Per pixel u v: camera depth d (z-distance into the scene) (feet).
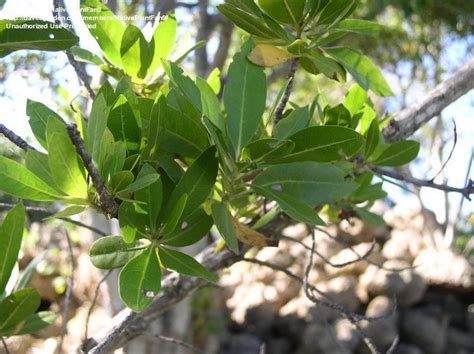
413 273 6.71
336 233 7.01
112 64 1.61
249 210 1.68
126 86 1.23
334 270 6.89
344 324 6.57
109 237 1.19
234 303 7.42
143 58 1.54
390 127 1.79
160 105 1.18
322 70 1.41
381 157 1.64
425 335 6.68
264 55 1.38
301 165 1.26
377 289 6.65
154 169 1.17
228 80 1.35
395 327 6.68
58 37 1.19
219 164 1.28
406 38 6.05
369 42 6.01
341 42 5.67
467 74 1.83
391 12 6.18
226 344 6.99
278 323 7.08
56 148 1.04
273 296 7.20
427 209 5.81
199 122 1.29
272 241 1.43
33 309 1.38
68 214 1.13
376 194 1.87
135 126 1.21
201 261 1.77
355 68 1.55
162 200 1.24
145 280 1.16
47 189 1.12
